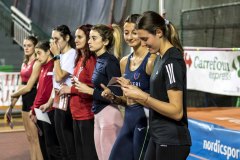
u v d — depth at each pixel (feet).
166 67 8.20
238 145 12.07
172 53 8.30
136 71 10.40
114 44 12.28
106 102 11.89
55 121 14.30
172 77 8.07
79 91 12.26
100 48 12.01
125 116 10.86
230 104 24.75
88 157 12.84
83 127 12.80
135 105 10.44
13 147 20.92
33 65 15.85
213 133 13.26
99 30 11.91
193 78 22.26
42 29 40.55
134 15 10.59
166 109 7.97
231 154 12.38
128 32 10.53
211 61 21.09
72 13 37.37
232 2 24.26
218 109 17.62
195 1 26.94
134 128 10.52
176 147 8.38
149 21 8.23
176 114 8.02
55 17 39.24
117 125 11.94
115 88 10.94
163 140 8.41
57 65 13.93
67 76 14.01
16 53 38.09
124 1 31.83
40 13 40.86
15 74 27.99
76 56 13.47
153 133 8.65
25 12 42.09
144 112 10.25
